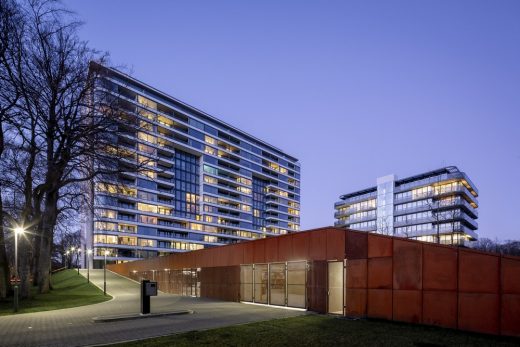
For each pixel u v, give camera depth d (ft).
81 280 199.93
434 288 48.75
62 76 83.92
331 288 63.00
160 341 37.83
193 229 388.37
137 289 152.15
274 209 501.15
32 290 129.08
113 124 87.66
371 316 55.52
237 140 457.27
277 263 76.59
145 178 334.03
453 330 45.34
